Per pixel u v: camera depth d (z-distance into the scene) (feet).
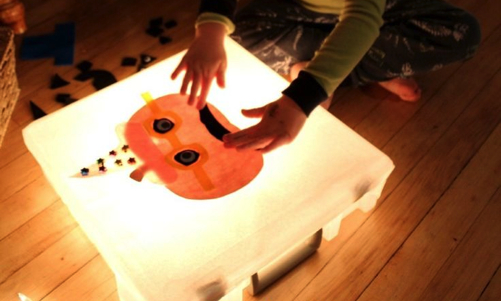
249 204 3.32
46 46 5.45
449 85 5.25
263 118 3.21
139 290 2.96
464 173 4.59
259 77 3.99
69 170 3.48
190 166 3.49
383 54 4.57
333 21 4.63
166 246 3.13
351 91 5.19
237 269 3.09
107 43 5.52
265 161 3.52
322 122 3.72
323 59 3.28
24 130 3.68
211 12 3.64
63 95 5.03
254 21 4.79
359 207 4.20
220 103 3.84
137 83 3.96
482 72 5.37
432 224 4.28
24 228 4.19
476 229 4.25
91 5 5.84
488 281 3.99
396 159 4.68
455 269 4.04
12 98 4.88
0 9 5.14
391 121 4.96
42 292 3.87
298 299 3.88
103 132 3.67
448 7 4.50
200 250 3.12
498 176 4.58
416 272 4.02
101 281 3.93
